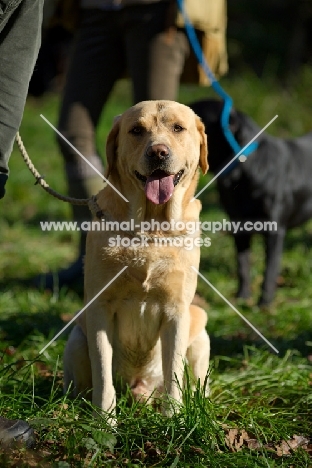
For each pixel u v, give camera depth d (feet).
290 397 20.27
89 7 27.37
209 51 28.37
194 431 16.24
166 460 15.31
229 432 16.88
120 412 17.56
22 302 29.84
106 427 16.28
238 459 15.35
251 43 90.84
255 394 20.57
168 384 18.25
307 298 32.68
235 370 22.80
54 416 17.10
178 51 27.04
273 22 94.63
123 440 15.92
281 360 23.22
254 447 16.72
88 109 28.35
